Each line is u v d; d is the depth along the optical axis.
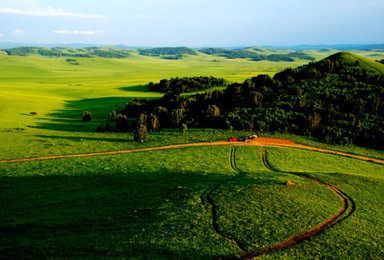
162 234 29.31
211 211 35.12
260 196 39.47
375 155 71.94
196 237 28.88
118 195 41.41
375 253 27.36
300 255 26.55
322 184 47.53
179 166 59.19
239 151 72.38
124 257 25.06
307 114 93.06
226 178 49.72
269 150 73.38
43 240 28.02
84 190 44.25
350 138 80.25
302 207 36.59
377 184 48.47
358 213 36.12
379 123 83.12
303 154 70.88
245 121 94.25
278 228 31.16
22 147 76.31
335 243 28.70
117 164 61.06
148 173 53.75
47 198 40.44
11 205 37.62
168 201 38.31
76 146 79.50
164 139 86.44
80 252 25.72
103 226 31.33
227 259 25.52
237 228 31.02
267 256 26.14
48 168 57.81
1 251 25.89
